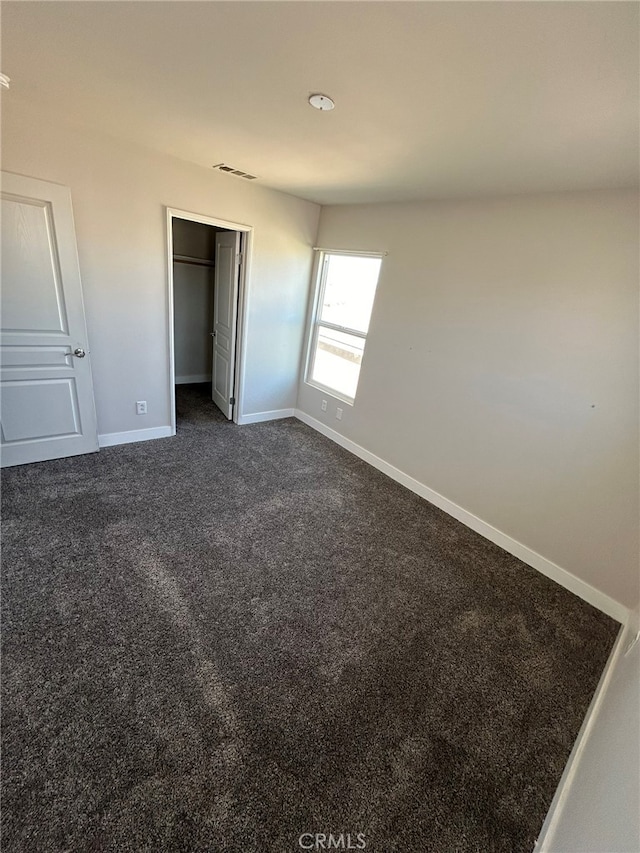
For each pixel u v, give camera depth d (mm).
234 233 3660
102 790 1233
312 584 2203
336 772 1359
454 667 1819
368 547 2592
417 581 2346
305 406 4531
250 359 4047
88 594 1934
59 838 1124
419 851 1198
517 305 2480
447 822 1271
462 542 2775
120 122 2223
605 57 1015
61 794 1214
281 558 2371
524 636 2051
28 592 1904
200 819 1199
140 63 1475
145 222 2926
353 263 3721
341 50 1188
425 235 2938
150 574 2107
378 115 1590
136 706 1478
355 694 1633
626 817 755
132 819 1180
